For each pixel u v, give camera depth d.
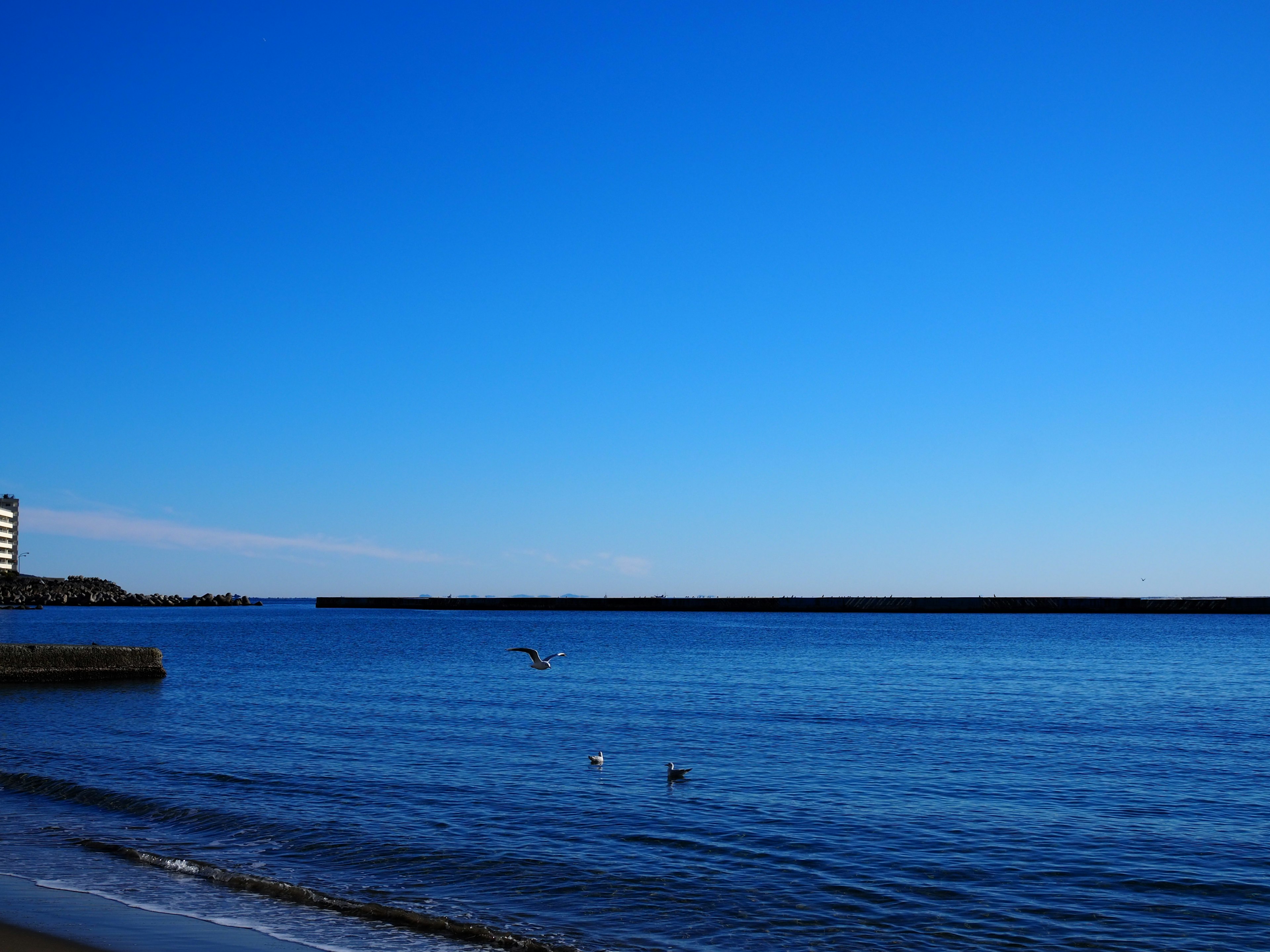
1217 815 18.61
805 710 34.59
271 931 12.13
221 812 18.44
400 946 11.73
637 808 18.88
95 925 12.22
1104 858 15.74
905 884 14.37
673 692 40.81
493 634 100.94
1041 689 43.06
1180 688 43.75
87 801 19.55
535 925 12.59
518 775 21.98
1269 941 12.33
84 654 42.94
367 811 18.56
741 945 12.02
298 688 42.25
